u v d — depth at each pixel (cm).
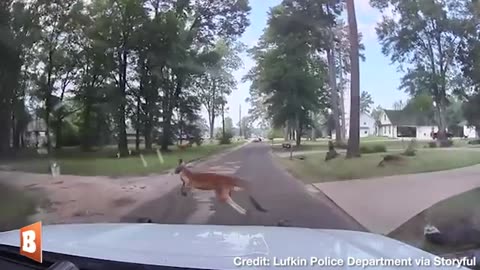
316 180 1505
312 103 3488
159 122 2883
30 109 2698
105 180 1484
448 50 2250
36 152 2498
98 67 2736
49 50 2673
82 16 2677
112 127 2798
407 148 2314
